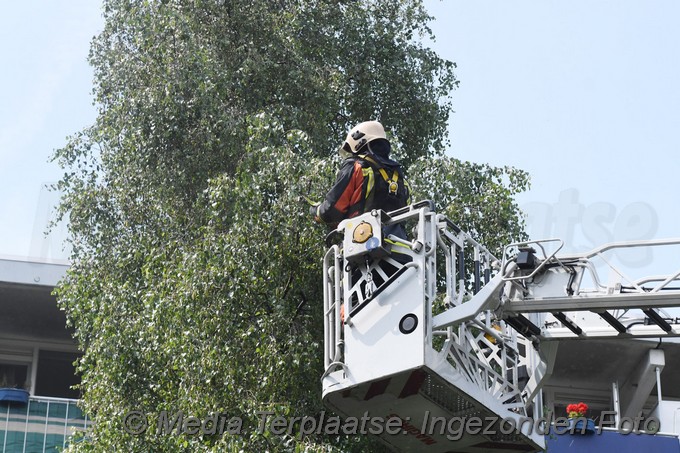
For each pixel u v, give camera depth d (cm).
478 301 1243
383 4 2402
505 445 1385
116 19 2341
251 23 2202
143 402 1780
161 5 2116
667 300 1259
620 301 1274
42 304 3200
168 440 1636
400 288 1203
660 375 3139
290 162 1625
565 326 1387
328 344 1268
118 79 2209
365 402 1285
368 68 2292
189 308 1589
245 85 2148
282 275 1598
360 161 1282
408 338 1181
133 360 1806
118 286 1930
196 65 2041
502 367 1360
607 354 2914
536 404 1420
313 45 2270
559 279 1305
